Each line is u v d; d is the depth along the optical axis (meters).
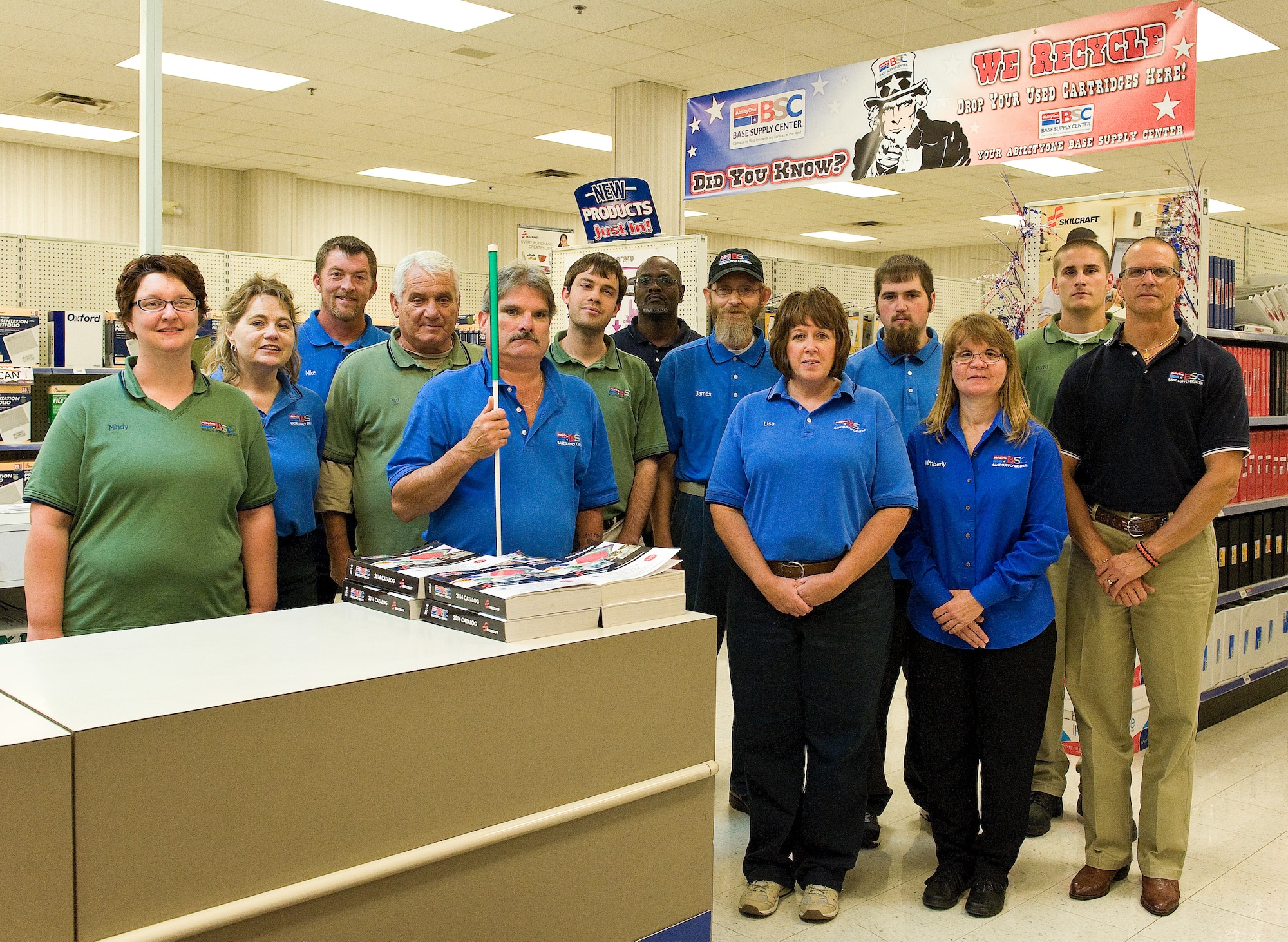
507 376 2.15
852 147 5.26
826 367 2.42
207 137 10.77
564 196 14.33
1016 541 2.50
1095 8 6.70
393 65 8.27
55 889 1.04
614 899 1.56
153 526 1.91
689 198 5.88
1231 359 2.48
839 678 2.42
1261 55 7.42
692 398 3.12
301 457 2.49
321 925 1.25
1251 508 4.15
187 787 1.13
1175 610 2.51
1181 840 2.55
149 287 1.92
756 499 2.46
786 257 18.31
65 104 9.42
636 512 3.02
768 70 8.26
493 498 2.11
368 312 8.06
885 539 2.38
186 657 1.37
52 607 1.88
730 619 2.57
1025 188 12.66
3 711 1.12
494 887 1.41
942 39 7.41
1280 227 15.20
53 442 1.89
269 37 7.63
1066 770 3.14
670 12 6.96
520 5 6.90
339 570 2.71
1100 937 2.40
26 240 5.55
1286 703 4.47
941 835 2.62
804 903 2.45
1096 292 3.07
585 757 1.50
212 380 2.07
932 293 3.04
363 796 1.27
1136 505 2.55
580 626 1.54
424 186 13.56
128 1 6.87
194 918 1.14
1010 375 2.52
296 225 13.07
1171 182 12.01
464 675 1.35
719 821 3.07
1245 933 2.43
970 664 2.54
